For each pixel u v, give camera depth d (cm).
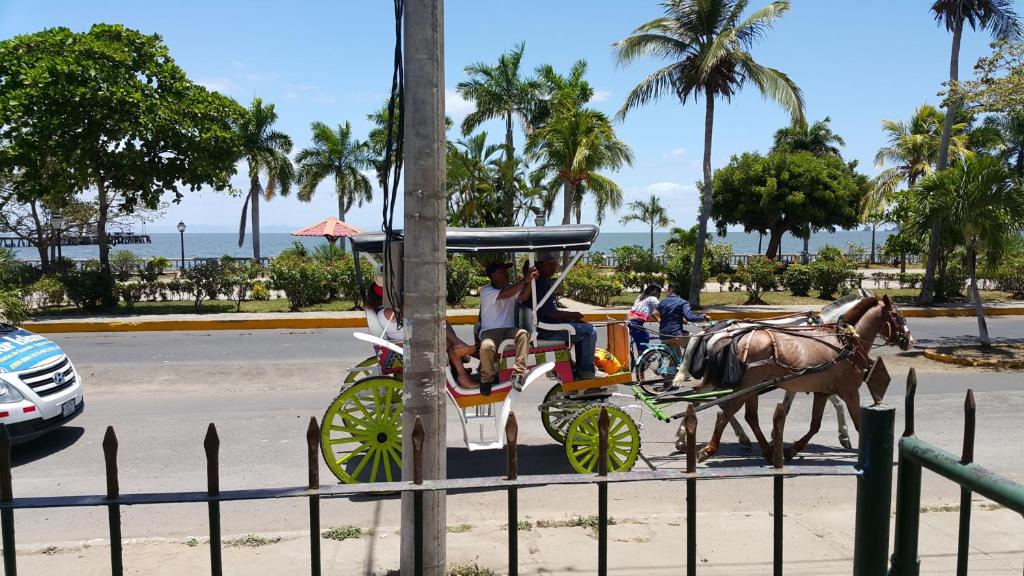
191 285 2294
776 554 321
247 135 4297
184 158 2223
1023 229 1533
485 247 721
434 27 412
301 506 690
